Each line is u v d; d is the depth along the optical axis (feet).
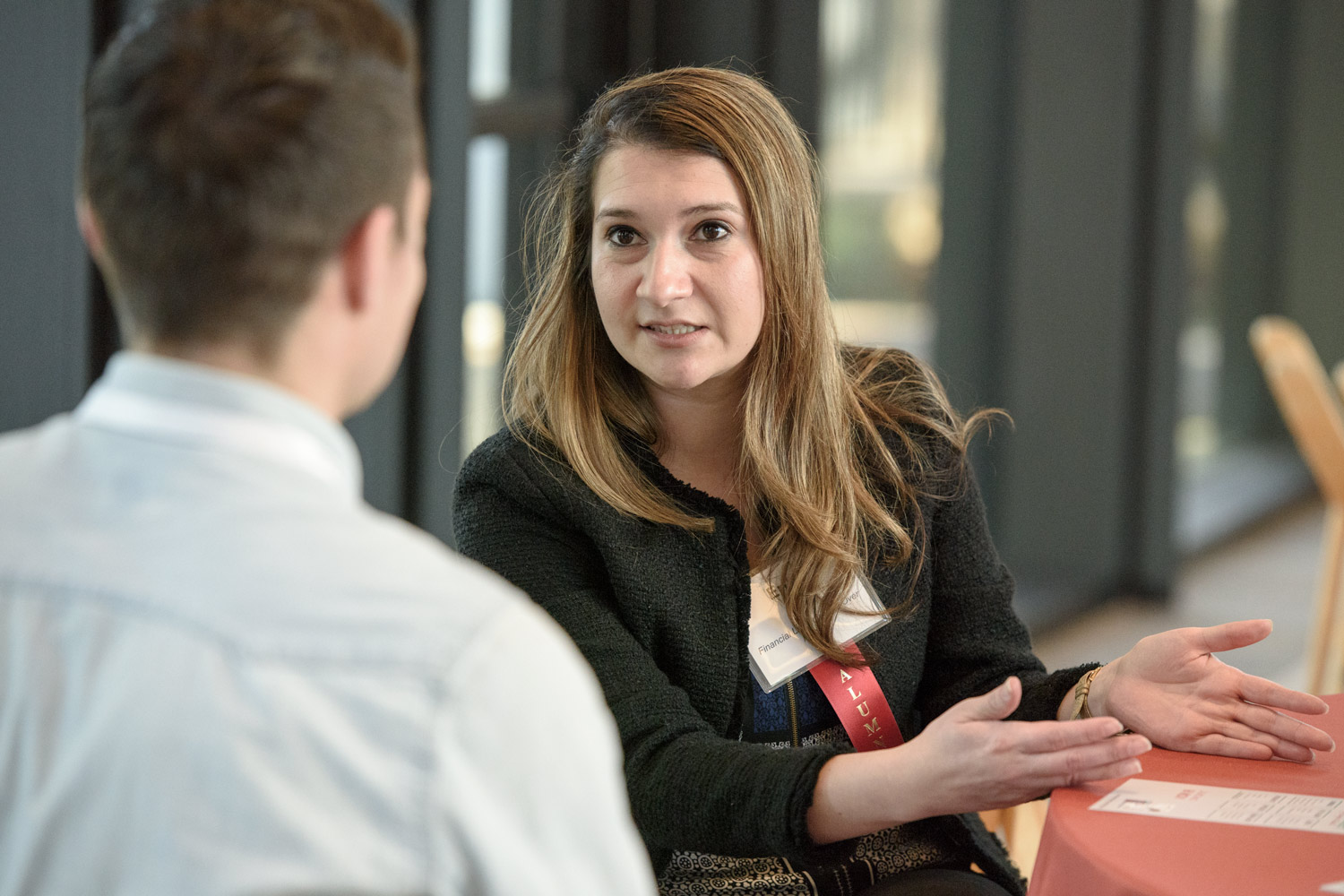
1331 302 35.06
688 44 16.06
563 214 6.98
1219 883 4.52
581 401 6.91
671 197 6.42
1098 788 5.47
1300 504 33.68
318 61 3.21
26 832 2.96
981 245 22.62
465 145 12.14
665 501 6.84
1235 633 6.07
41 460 3.27
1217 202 31.37
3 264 9.57
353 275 3.34
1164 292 22.41
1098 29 21.79
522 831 3.01
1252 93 32.81
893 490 7.26
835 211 20.13
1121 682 6.24
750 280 6.57
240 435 3.19
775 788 5.58
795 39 15.94
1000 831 8.43
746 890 6.52
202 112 3.12
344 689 2.94
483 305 14.47
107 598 3.03
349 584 3.05
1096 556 23.06
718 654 6.72
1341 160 34.50
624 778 6.04
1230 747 5.87
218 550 3.05
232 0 3.28
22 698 3.01
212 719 2.89
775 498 6.85
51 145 9.59
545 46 15.06
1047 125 22.22
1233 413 33.55
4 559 3.12
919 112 21.12
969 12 21.67
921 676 7.57
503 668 3.02
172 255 3.14
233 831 2.85
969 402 22.53
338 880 2.86
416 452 12.48
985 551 7.51
